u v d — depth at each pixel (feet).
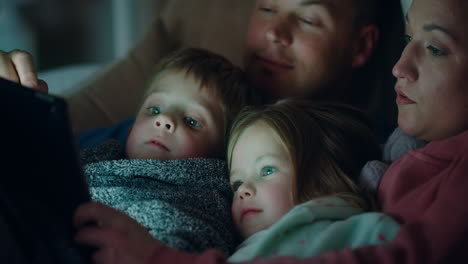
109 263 1.99
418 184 2.41
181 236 2.43
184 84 3.40
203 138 3.31
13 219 2.01
